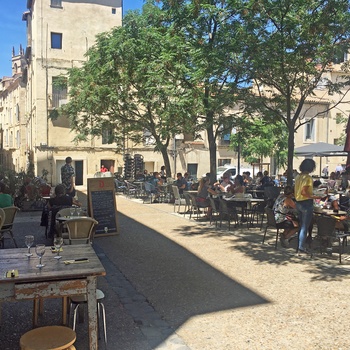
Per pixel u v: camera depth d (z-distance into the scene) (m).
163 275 6.81
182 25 13.88
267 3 10.60
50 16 28.56
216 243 9.33
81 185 29.83
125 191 22.73
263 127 19.16
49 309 5.28
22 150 37.34
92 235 9.10
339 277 6.62
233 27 11.48
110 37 17.62
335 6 10.23
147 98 15.87
